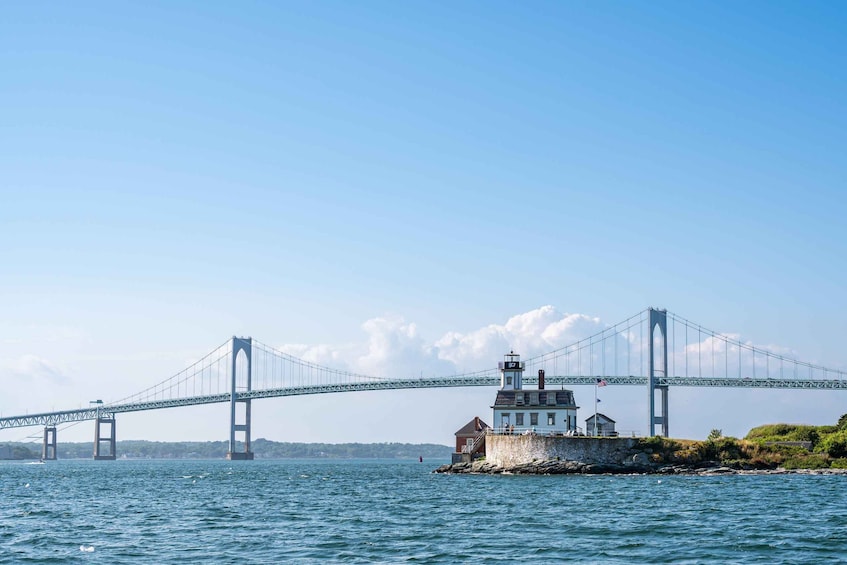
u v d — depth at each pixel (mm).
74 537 65188
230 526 70812
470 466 155250
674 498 89188
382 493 107312
